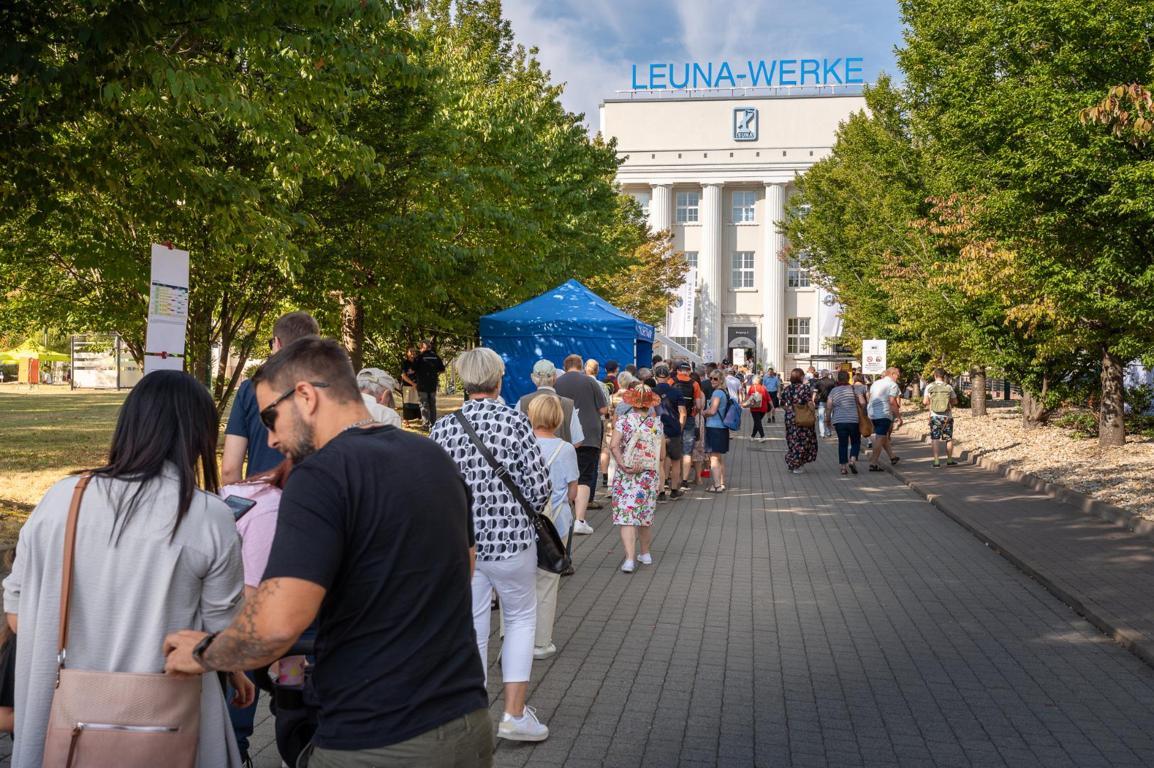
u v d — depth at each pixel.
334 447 2.42
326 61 9.47
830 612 7.75
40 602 2.47
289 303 18.64
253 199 10.65
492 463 4.88
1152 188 13.45
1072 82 15.16
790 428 19.23
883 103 31.19
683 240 83.94
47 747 2.39
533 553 4.93
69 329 16.75
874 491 16.36
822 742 4.94
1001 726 5.20
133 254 12.77
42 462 16.66
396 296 17.91
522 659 4.93
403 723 2.36
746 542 11.14
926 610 7.85
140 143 9.94
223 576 2.61
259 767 4.61
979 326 23.44
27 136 9.23
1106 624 7.12
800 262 44.00
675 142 82.62
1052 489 14.87
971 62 18.77
